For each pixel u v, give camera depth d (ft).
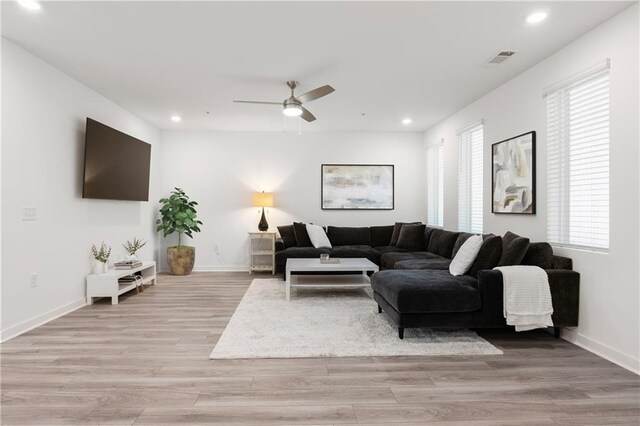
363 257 18.74
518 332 11.09
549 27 9.61
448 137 19.25
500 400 7.05
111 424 6.21
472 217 16.87
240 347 9.64
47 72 11.97
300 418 6.41
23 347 9.69
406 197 22.88
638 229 8.36
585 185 10.24
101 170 14.46
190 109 17.49
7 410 6.63
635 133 8.44
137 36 10.15
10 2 8.45
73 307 13.37
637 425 6.23
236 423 6.24
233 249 22.40
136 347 9.72
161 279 19.49
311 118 14.79
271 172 22.58
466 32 9.89
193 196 22.24
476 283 10.51
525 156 12.55
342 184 22.79
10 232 10.48
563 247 10.84
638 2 8.33
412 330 11.03
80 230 13.76
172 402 6.93
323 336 10.50
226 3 8.50
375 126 21.42
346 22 9.37
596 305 9.51
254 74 12.98
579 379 7.95
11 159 10.52
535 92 12.12
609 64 9.09
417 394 7.27
